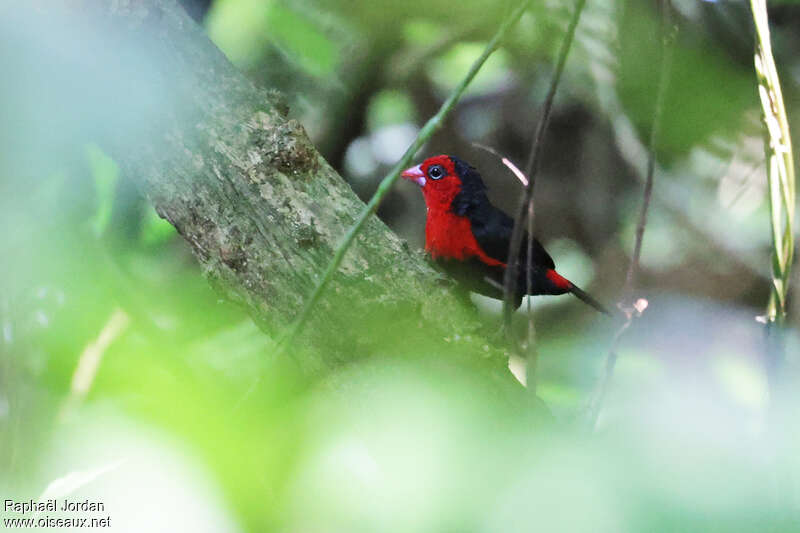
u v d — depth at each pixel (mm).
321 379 4414
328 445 2146
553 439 1946
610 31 5715
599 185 13109
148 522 1714
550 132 13219
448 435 1753
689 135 2807
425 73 12320
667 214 12570
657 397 1701
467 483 1648
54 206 5707
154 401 1927
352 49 10320
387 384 2189
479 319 4852
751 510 1327
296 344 4531
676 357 11703
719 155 3223
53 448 2969
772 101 4086
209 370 3629
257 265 4816
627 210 12977
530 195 4238
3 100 4598
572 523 1435
